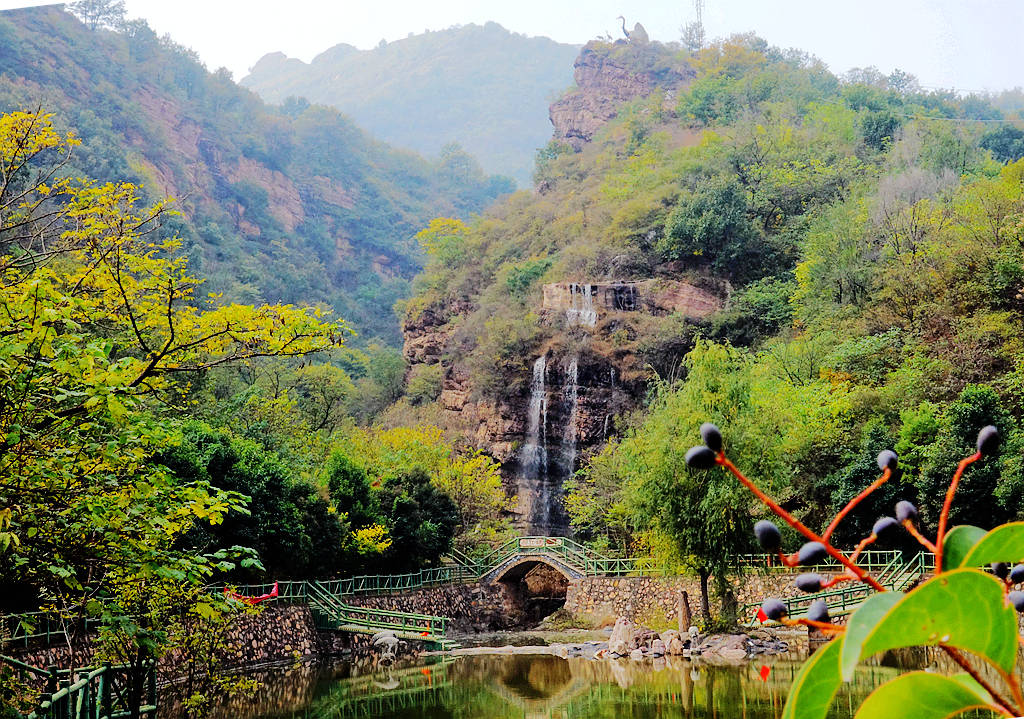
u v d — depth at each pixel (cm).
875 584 220
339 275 14538
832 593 3250
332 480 3812
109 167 9556
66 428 952
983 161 7356
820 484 3772
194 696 1647
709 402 3262
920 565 3144
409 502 4088
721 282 6756
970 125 9181
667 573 3403
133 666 1280
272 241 13525
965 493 3122
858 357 4500
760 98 10125
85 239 1109
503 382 6347
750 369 4150
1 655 1069
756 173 7525
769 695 2320
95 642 1315
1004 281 4166
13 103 9456
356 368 9362
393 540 3975
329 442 4747
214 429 3491
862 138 8031
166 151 12700
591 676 2789
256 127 15412
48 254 1109
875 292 5141
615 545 4816
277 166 15175
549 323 6488
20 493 923
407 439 5138
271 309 1084
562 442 6141
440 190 17875
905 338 4403
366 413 7894
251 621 2956
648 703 2295
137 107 12700
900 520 236
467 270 8156
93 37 13462
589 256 7069
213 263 11350
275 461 3312
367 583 3803
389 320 13175
